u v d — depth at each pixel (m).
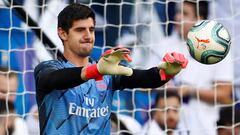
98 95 16.08
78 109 15.79
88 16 15.64
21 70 28.44
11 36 28.73
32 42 28.81
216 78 29.55
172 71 14.55
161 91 28.89
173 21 29.75
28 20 28.88
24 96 28.11
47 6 29.09
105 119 16.20
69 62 15.79
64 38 15.88
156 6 29.72
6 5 28.86
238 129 29.28
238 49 29.78
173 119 28.89
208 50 16.06
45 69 15.23
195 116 29.09
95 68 13.75
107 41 29.42
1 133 27.59
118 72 13.64
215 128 29.19
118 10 29.62
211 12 30.02
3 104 27.86
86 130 15.84
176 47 29.61
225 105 29.39
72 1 29.36
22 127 27.78
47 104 15.62
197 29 16.33
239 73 29.62
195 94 29.27
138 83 15.63
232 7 30.11
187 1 29.84
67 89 15.67
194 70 29.44
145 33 29.59
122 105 28.70
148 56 29.41
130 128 28.48
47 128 15.66
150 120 28.66
